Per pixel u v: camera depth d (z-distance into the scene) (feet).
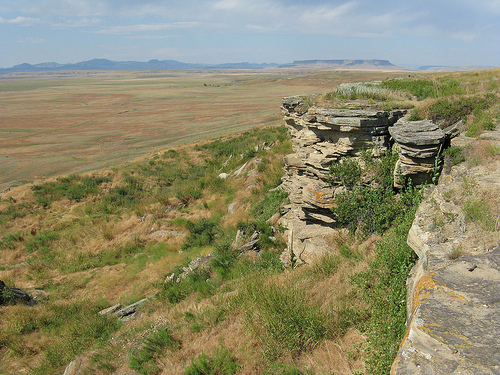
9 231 78.64
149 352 26.00
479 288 12.80
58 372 30.66
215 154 122.01
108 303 46.09
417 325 11.60
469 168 23.61
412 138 26.40
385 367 15.40
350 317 20.98
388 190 30.73
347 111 32.27
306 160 36.47
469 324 11.21
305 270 31.14
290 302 23.72
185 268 47.19
